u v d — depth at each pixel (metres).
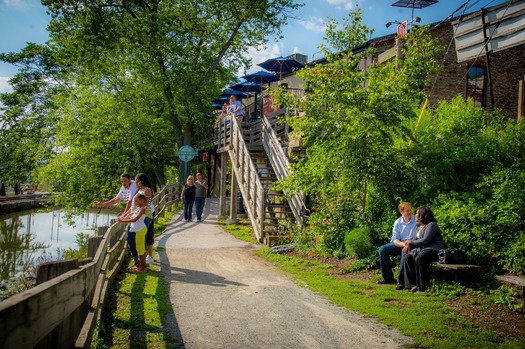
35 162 28.50
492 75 17.27
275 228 12.53
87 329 3.73
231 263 9.23
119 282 7.07
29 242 22.20
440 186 9.21
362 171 9.14
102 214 37.34
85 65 23.88
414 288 6.84
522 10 10.48
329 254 9.59
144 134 24.09
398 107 8.92
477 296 6.43
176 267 8.61
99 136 23.69
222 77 27.55
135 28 22.23
